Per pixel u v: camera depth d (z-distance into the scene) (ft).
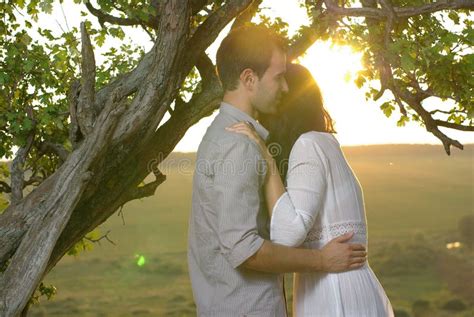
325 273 8.88
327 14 15.19
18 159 15.21
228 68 8.96
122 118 12.78
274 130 9.42
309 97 9.37
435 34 15.55
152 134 13.23
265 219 8.93
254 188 8.39
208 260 8.74
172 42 12.64
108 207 13.83
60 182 12.35
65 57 14.61
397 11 14.65
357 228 9.05
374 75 16.66
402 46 14.82
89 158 12.37
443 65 15.62
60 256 13.65
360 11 14.76
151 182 14.60
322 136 9.09
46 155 17.56
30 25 15.64
